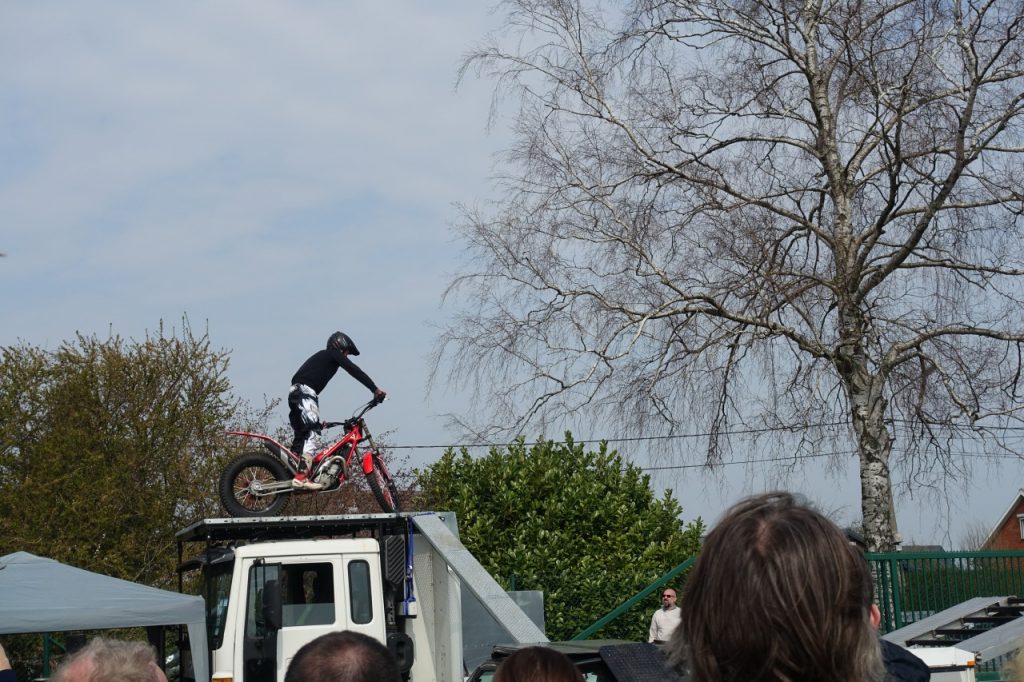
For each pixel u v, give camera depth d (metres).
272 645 10.06
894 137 15.69
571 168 16.89
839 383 16.61
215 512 21.28
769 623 1.87
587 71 16.97
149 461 21.48
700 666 1.94
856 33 15.75
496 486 18.94
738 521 2.00
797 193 17.67
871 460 16.47
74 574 11.07
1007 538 33.06
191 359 22.31
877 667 1.93
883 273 16.50
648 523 18.67
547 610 16.58
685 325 16.78
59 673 3.20
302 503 21.91
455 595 10.40
